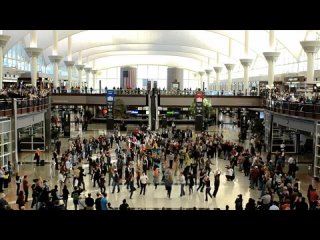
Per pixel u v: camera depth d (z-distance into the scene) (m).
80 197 17.78
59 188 20.12
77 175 20.25
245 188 21.00
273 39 45.28
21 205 14.25
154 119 46.06
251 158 24.00
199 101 43.78
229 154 29.09
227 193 19.89
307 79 38.31
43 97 31.39
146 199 18.59
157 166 23.20
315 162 22.77
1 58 34.84
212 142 30.98
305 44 37.56
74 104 45.84
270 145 32.34
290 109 26.73
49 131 32.97
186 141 34.62
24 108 26.00
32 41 45.84
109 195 19.23
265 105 36.53
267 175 18.05
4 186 19.92
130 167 20.59
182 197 19.11
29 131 32.66
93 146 31.81
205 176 19.53
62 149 33.72
